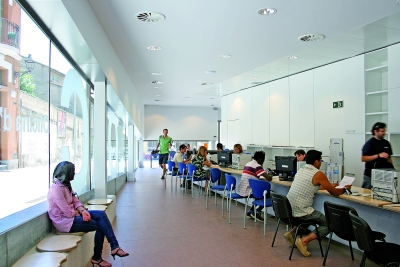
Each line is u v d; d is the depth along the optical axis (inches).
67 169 137.5
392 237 142.1
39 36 129.3
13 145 109.5
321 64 284.0
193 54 235.0
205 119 698.8
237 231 196.9
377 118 248.8
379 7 152.3
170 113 680.4
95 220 137.6
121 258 150.1
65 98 168.7
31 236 114.1
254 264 143.6
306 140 308.2
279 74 327.6
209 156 377.4
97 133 218.2
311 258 151.3
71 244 117.2
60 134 163.5
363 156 195.9
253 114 402.0
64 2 108.5
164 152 480.7
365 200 138.4
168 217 233.3
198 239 180.2
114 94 242.1
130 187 392.8
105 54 189.9
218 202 294.7
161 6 149.0
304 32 186.4
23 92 116.7
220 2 145.3
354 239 129.2
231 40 200.5
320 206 183.9
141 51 226.5
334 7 151.9
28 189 124.6
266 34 190.4
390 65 224.1
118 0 142.0
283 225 211.5
